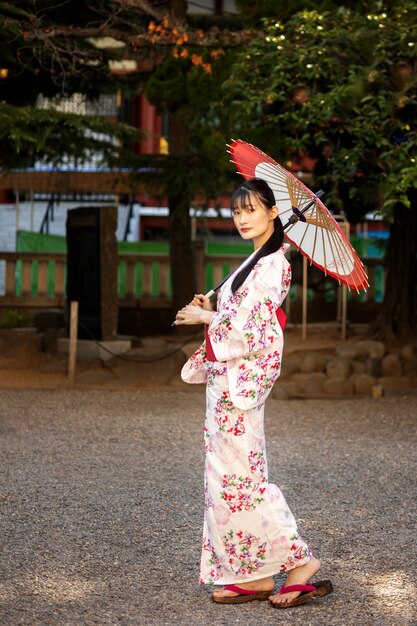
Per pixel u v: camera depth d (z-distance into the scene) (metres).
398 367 11.57
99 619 3.94
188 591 4.33
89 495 6.03
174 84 13.24
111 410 9.48
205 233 19.25
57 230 21.50
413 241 12.70
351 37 10.38
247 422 4.12
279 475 6.70
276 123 11.41
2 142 12.89
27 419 8.84
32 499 5.90
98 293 12.51
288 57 10.55
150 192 13.99
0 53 12.29
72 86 14.63
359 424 8.91
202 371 4.34
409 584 4.43
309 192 4.20
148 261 15.92
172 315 15.09
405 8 10.31
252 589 4.21
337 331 13.53
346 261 4.26
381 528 5.37
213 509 4.16
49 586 4.34
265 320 4.07
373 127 10.16
